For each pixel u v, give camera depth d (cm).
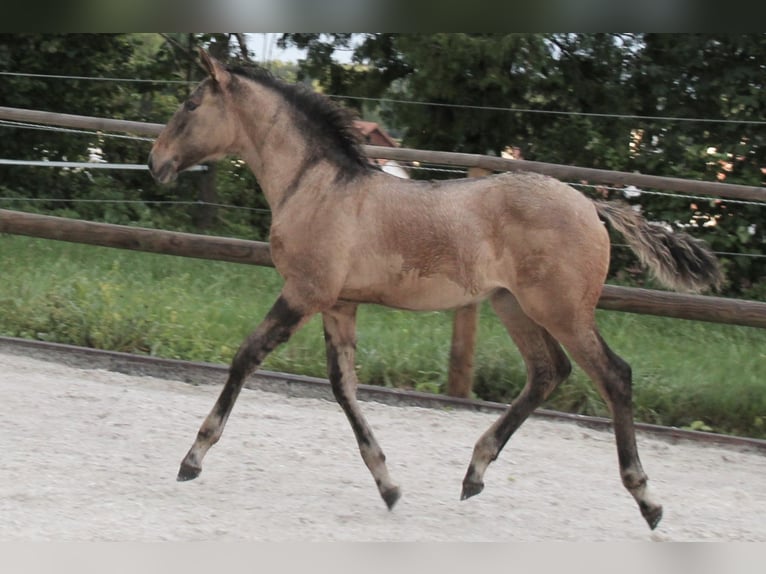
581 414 703
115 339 771
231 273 1011
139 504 450
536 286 456
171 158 504
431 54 1138
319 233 471
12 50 1273
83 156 1301
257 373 703
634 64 1160
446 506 491
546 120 1198
